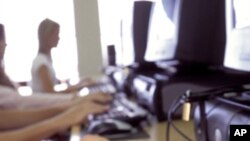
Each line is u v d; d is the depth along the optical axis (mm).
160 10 1433
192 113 687
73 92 1938
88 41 1614
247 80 894
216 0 1017
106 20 1615
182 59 1169
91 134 914
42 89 2018
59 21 1996
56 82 2357
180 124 902
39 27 2043
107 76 2264
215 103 657
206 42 1113
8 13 2371
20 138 955
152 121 1117
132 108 1264
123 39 1861
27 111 1215
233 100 632
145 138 905
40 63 2025
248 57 711
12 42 2531
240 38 757
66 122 1032
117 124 978
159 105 1112
